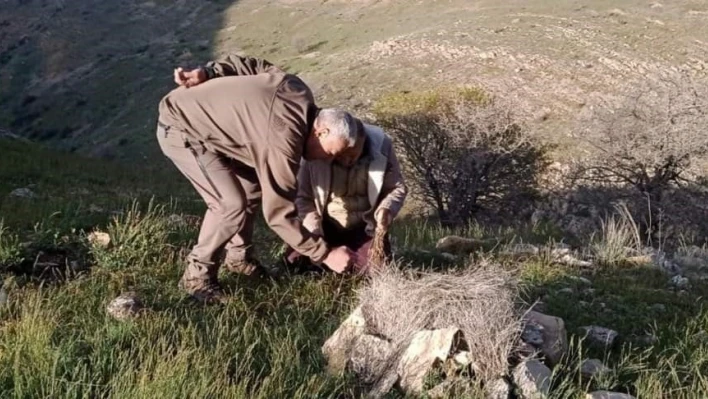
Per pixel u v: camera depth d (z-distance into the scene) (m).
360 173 5.37
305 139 4.63
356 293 5.13
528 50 44.16
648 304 5.82
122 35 83.25
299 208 5.44
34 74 76.25
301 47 69.44
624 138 21.12
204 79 4.84
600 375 4.21
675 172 20.91
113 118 62.09
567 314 5.36
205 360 3.89
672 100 21.31
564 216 21.03
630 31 45.47
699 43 41.84
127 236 5.86
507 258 6.94
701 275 7.41
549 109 35.03
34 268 5.37
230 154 4.78
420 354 4.06
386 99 26.34
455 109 23.45
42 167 14.57
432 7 70.12
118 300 4.68
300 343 4.52
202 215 9.90
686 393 4.18
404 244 7.36
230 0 91.50
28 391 3.63
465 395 3.81
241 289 5.17
